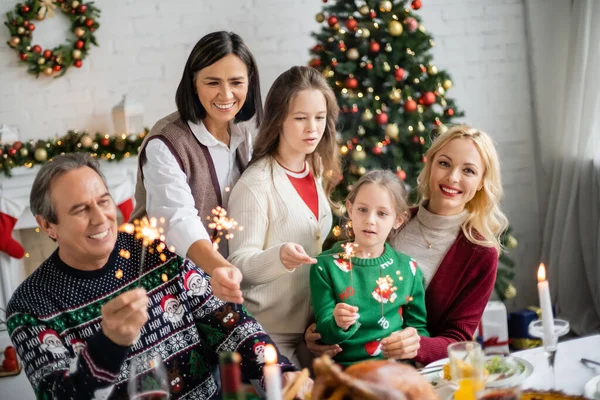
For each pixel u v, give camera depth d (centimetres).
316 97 194
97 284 156
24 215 354
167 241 179
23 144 348
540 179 400
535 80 390
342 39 315
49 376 137
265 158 202
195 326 167
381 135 312
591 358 160
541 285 151
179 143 194
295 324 200
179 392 161
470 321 199
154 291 162
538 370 155
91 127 372
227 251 204
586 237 363
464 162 196
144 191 205
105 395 129
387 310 192
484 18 389
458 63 390
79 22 362
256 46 375
